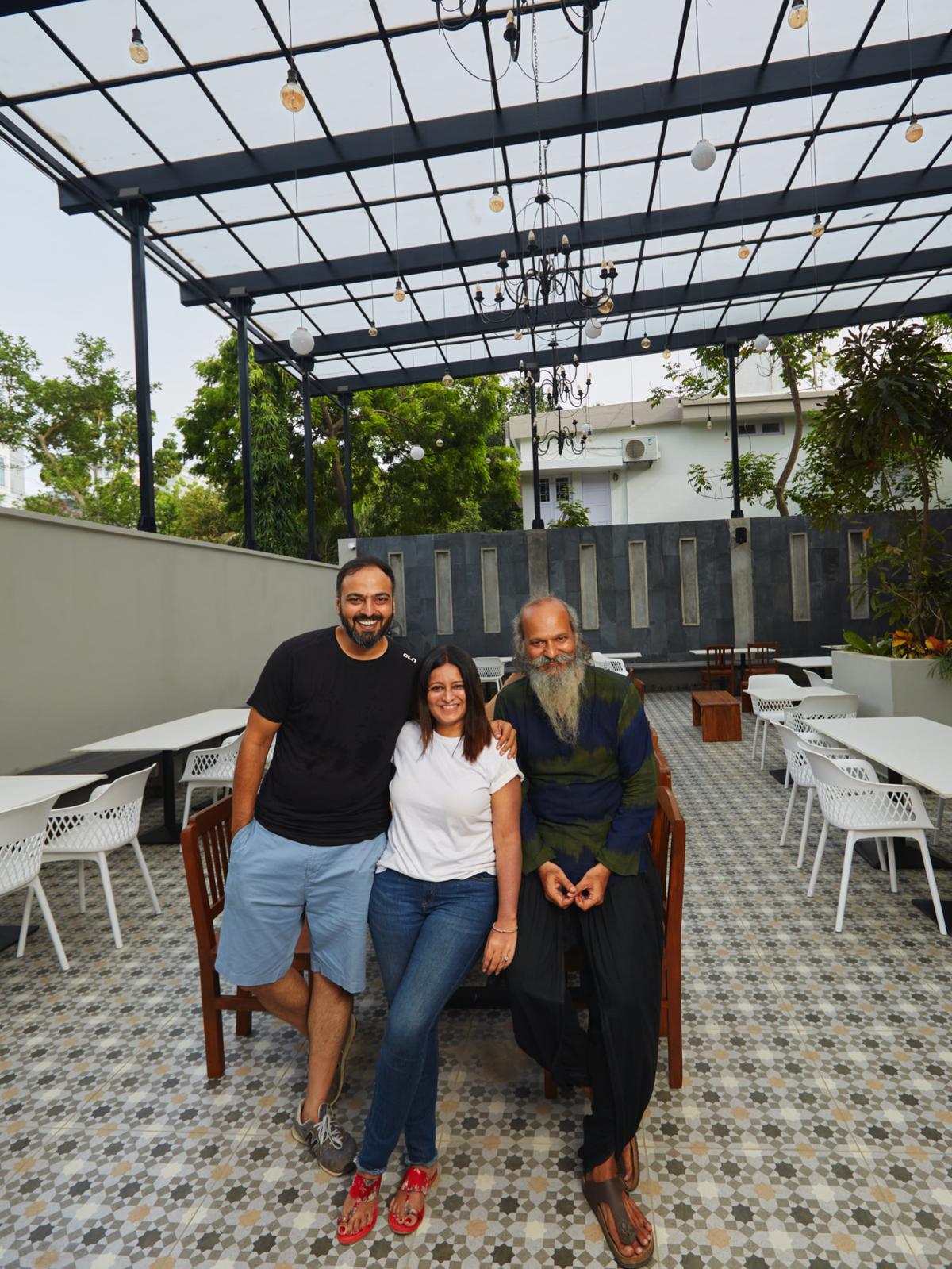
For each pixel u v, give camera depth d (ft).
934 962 9.57
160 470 76.18
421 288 33.99
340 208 27.43
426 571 42.98
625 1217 5.28
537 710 6.63
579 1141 6.44
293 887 6.13
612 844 6.20
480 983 8.98
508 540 42.42
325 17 19.13
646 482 61.82
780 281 36.24
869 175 28.53
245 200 26.37
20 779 11.78
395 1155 6.35
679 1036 7.11
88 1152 6.49
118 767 18.21
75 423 64.44
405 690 6.23
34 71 19.89
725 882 12.59
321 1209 5.77
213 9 18.51
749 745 24.36
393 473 61.41
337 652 6.17
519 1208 5.70
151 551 22.62
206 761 15.85
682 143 25.84
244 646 29.53
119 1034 8.46
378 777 6.23
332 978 6.23
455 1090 7.21
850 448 22.11
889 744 12.38
